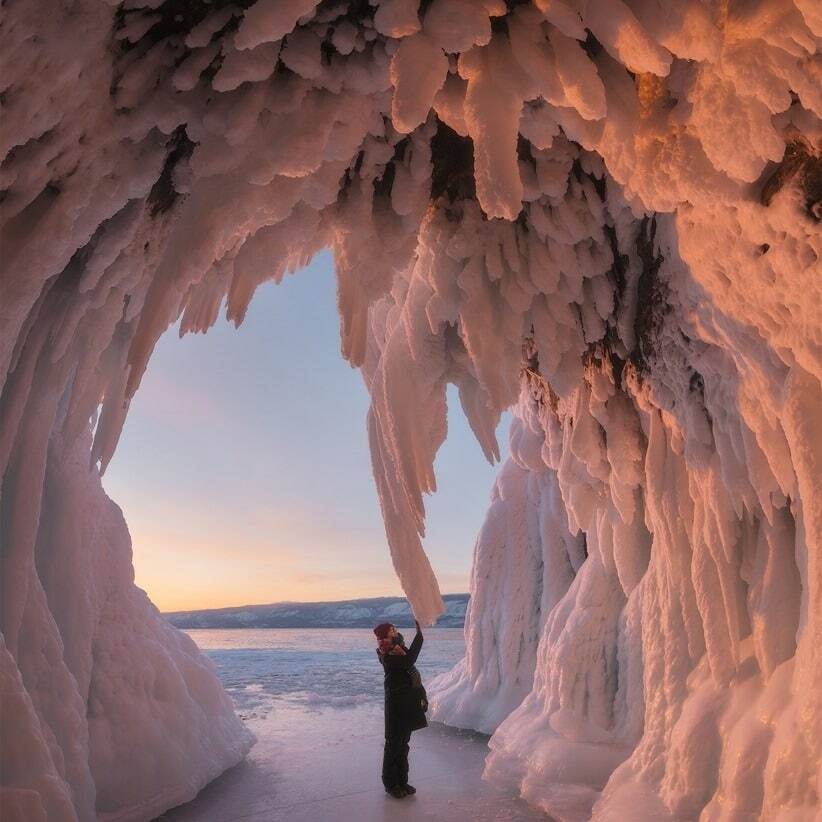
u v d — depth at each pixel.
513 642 6.94
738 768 2.69
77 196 2.11
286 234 2.72
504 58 1.94
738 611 3.32
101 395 3.02
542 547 7.14
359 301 3.22
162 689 4.55
